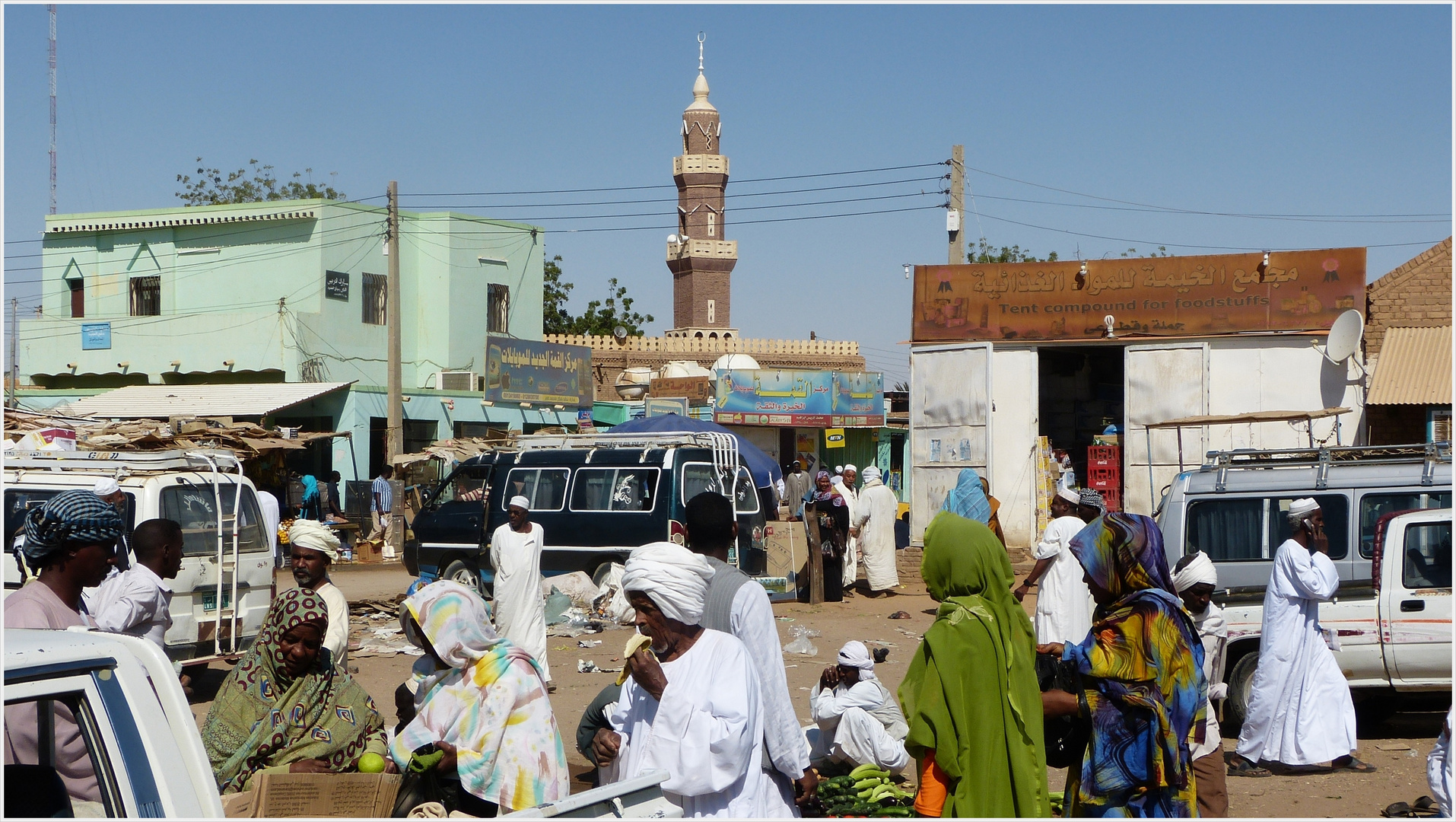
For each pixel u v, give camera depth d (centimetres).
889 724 725
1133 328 1841
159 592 643
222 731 464
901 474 3850
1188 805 430
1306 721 750
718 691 382
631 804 353
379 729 493
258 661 473
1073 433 2469
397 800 466
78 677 264
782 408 3441
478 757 454
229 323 3066
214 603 1004
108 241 3378
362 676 1137
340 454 2873
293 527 744
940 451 1930
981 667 416
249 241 3209
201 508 1003
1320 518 777
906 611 1566
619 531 1543
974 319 1923
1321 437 1722
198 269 3275
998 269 1911
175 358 3119
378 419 3000
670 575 384
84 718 266
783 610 1584
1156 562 439
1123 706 431
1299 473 997
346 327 3197
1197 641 441
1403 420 1689
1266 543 988
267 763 462
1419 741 857
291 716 467
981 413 1888
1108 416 2444
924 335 1955
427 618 467
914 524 1948
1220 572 997
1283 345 1759
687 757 376
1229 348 1789
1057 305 1881
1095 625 447
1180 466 1802
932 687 416
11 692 249
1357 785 731
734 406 3406
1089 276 1862
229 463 1059
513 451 1691
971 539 427
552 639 1376
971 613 422
